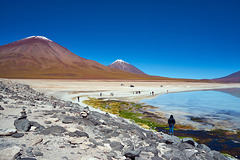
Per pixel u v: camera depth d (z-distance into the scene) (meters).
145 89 99.44
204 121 29.14
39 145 6.86
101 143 8.38
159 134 15.23
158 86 131.00
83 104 41.28
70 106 22.70
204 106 44.72
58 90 71.50
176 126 25.78
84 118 12.56
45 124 9.91
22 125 8.43
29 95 27.67
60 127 9.09
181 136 21.20
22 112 10.98
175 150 9.81
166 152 9.16
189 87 130.88
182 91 95.94
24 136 7.51
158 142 11.31
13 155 5.39
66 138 8.14
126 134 10.90
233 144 19.11
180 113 35.53
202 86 148.88
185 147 10.77
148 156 7.95
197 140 20.06
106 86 110.12
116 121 15.86
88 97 58.09
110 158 6.87
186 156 9.41
